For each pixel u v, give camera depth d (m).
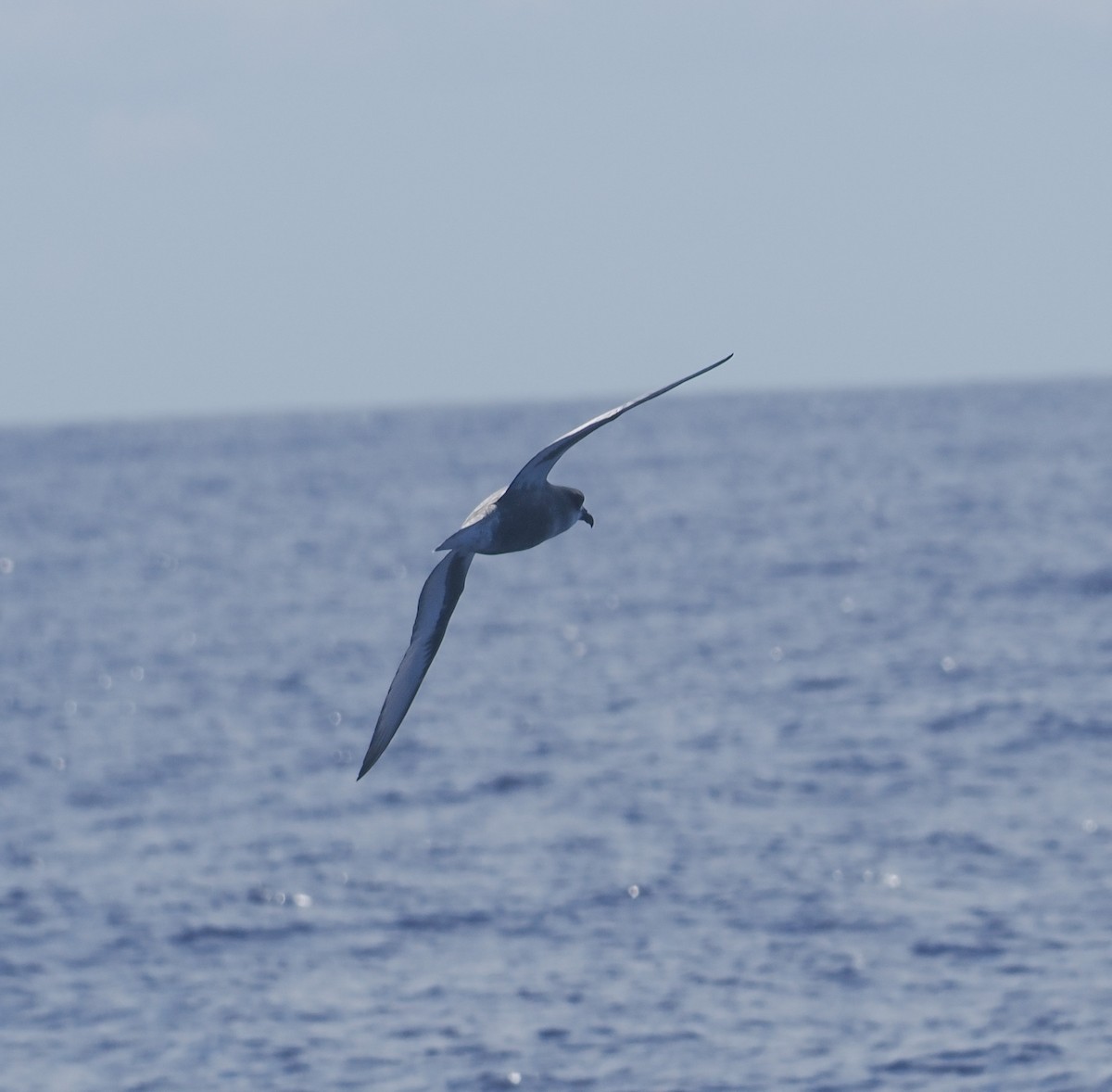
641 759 141.50
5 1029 83.31
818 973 86.38
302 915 100.69
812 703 165.88
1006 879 101.19
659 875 104.81
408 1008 84.06
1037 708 155.38
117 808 133.00
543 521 43.81
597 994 84.69
